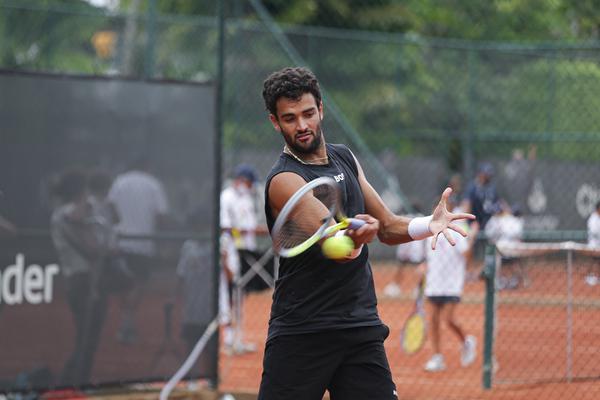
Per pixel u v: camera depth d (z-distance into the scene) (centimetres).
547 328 2100
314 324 1085
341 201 1092
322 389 1102
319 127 1080
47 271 1794
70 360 1822
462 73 4838
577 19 5562
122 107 1888
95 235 1850
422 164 4844
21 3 3650
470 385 2245
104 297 1861
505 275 2175
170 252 1941
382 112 4791
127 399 1933
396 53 4769
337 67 4616
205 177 1983
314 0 5628
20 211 1767
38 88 1795
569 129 4597
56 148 1809
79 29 3669
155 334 1920
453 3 5950
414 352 2375
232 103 4116
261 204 4106
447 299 2495
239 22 3975
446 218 1107
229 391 2094
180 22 3562
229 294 2670
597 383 2047
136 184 1902
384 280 4222
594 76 4541
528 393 2041
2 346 1745
